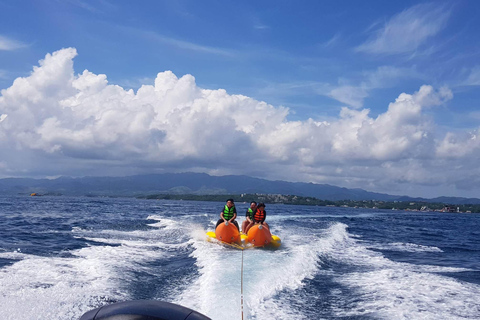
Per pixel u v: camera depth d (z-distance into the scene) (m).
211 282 6.12
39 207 36.88
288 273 7.39
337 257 10.25
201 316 2.27
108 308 2.27
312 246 11.55
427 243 15.48
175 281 6.54
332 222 25.50
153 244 11.44
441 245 14.86
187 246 11.12
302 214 39.09
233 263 8.00
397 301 5.84
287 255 9.41
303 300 5.71
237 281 6.25
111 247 10.30
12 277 6.11
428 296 6.21
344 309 5.38
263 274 6.90
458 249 13.61
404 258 10.62
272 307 5.24
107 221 19.94
